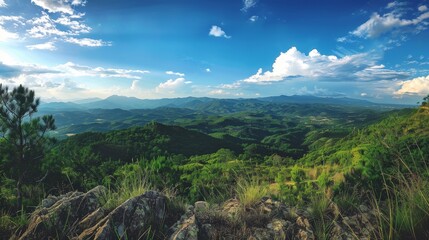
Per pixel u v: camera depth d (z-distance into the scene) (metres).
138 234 3.47
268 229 3.50
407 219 2.88
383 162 4.26
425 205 2.95
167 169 8.83
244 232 3.33
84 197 4.09
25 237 3.37
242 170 5.42
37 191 6.96
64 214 3.74
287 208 4.16
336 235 3.31
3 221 3.77
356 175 4.90
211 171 8.33
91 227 3.55
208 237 3.41
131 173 5.19
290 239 3.40
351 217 3.65
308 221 3.70
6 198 6.30
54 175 13.62
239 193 4.64
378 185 4.31
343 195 4.40
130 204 3.71
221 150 112.69
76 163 19.14
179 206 4.33
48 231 3.47
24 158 13.44
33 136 13.73
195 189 5.61
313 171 6.47
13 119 13.39
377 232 3.07
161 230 3.65
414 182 3.29
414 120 53.59
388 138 4.10
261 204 4.23
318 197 4.48
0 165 13.05
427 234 2.74
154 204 3.91
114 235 3.35
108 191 4.47
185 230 3.39
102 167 18.44
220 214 3.81
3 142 13.56
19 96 13.52
